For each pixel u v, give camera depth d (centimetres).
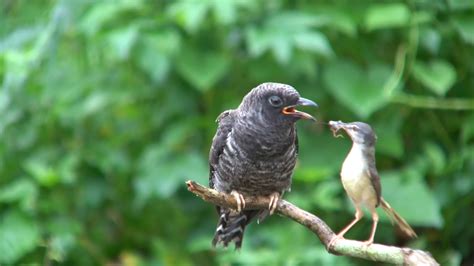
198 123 1181
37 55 1141
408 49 1131
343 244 680
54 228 1162
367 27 1145
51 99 1241
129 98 1211
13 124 1243
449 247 1213
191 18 1080
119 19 1187
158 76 1113
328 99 1185
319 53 1164
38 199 1177
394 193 1105
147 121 1243
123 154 1241
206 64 1139
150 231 1259
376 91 1125
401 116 1177
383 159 1210
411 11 1155
